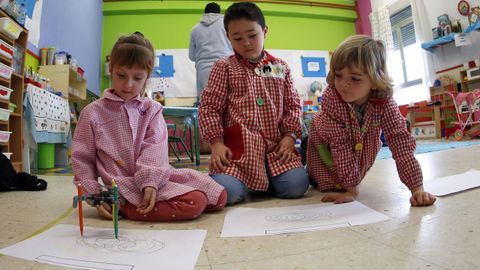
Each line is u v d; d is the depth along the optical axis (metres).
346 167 0.92
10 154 1.72
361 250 0.48
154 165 0.83
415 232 0.55
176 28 4.45
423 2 4.26
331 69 0.85
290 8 4.80
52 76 2.62
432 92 4.17
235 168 0.98
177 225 0.70
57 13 2.90
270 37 4.77
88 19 3.73
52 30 2.80
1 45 1.68
